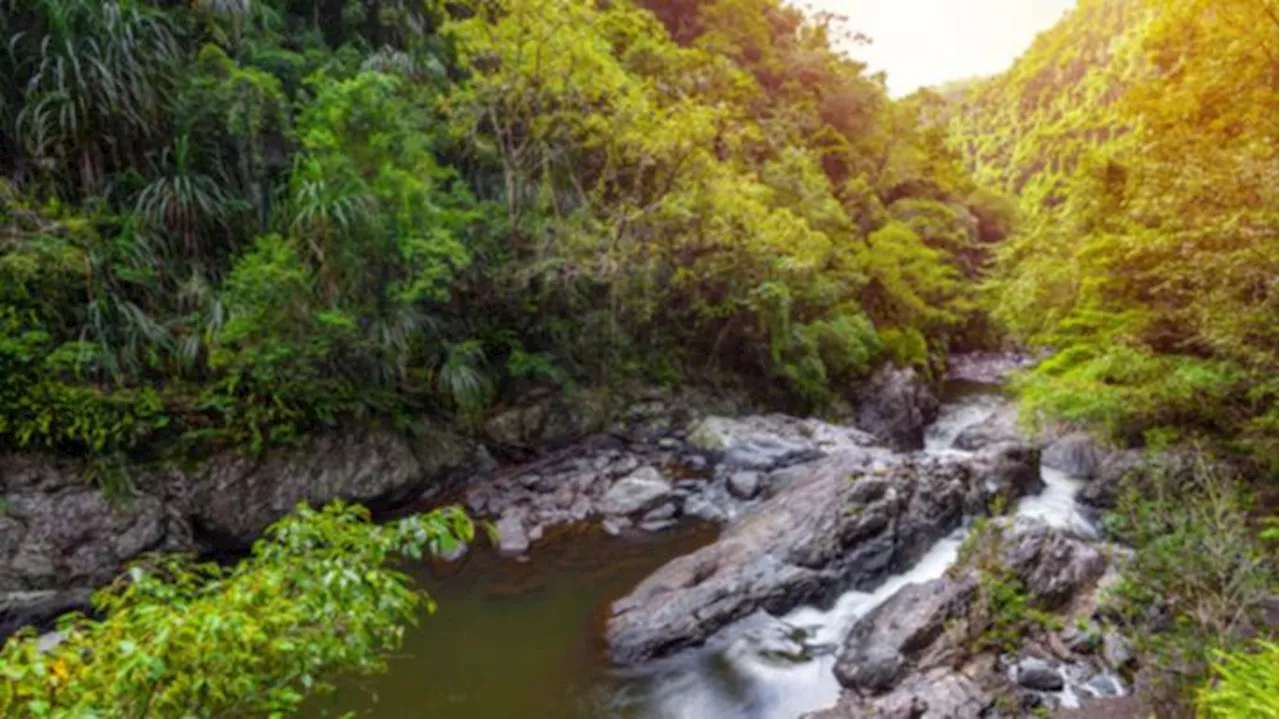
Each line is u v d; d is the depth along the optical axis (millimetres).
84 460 7398
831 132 31734
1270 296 5848
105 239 8391
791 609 7141
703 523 10188
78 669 1938
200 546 8180
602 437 13719
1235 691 2990
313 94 11117
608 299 13867
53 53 8320
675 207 13594
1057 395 8797
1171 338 8625
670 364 15828
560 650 6598
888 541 7996
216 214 9297
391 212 9805
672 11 29938
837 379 19594
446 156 13375
